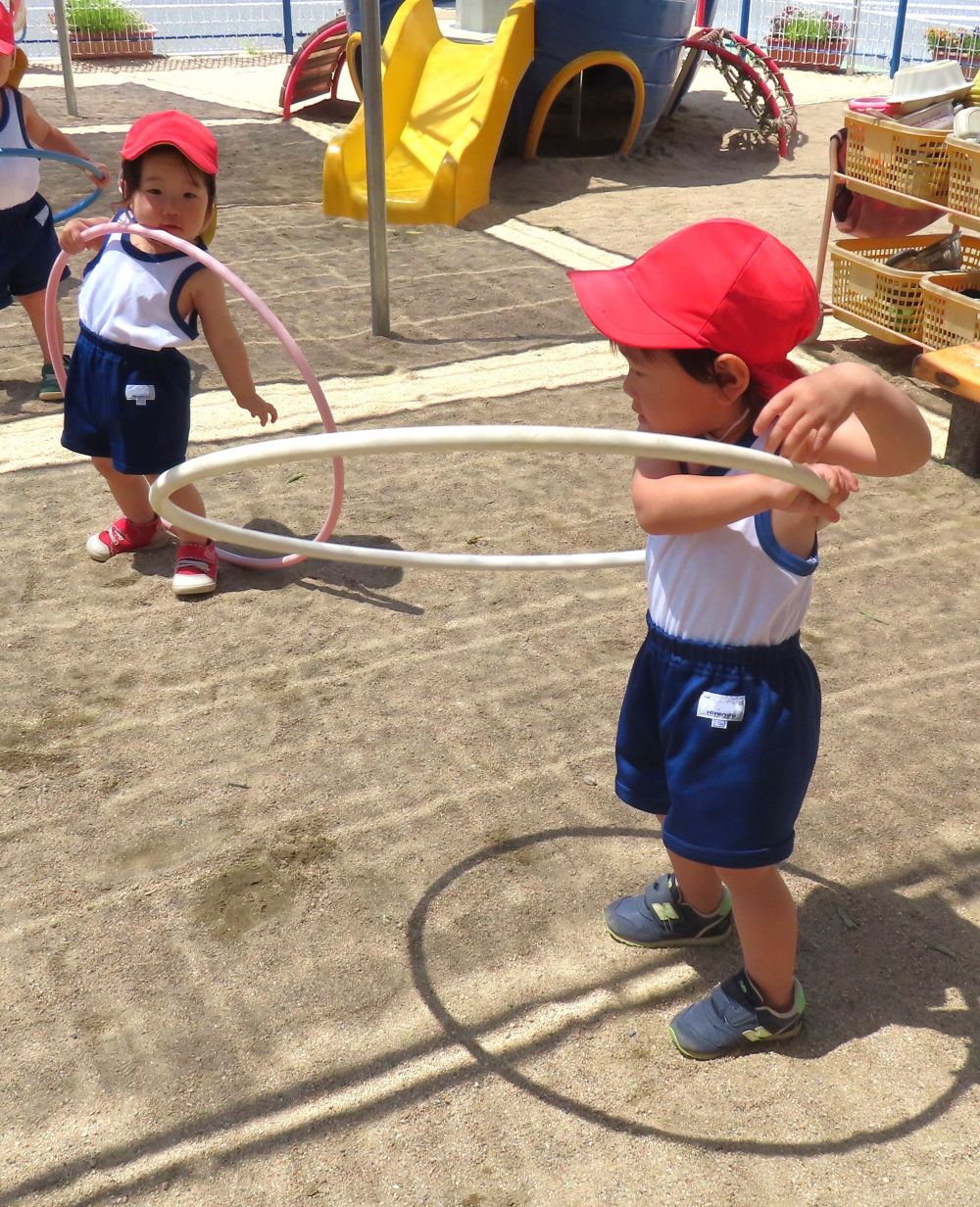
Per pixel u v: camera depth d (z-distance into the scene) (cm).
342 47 1376
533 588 441
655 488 212
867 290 654
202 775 344
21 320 723
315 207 983
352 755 352
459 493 511
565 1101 246
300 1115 243
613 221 944
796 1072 251
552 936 288
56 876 307
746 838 230
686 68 1279
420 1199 226
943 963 279
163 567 456
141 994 272
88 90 1530
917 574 448
